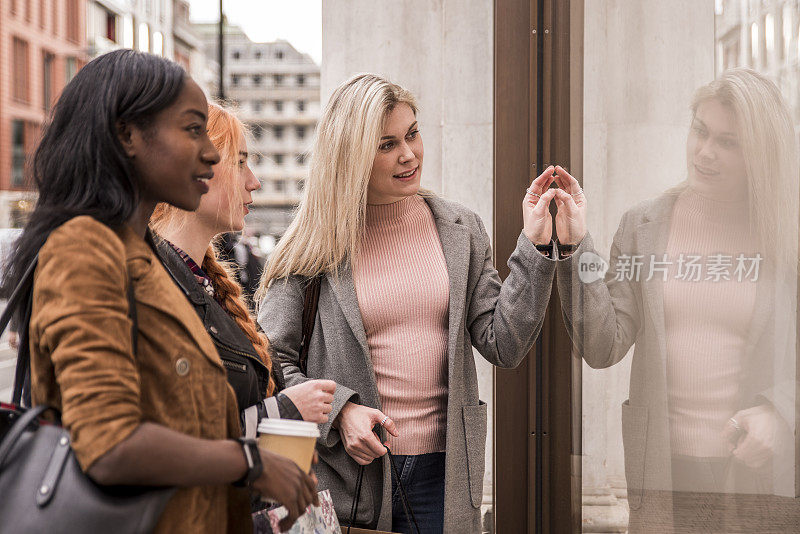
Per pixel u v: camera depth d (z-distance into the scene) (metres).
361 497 2.11
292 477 1.22
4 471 1.10
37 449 1.10
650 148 1.59
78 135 1.20
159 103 1.21
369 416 2.03
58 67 44.50
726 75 1.35
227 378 1.42
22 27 42.22
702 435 1.42
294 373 2.17
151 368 1.17
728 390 1.36
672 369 1.50
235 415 1.31
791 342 1.23
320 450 2.12
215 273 1.81
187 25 68.94
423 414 2.16
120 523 1.06
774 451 1.26
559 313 2.67
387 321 2.19
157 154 1.22
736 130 1.32
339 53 3.56
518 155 2.79
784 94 1.21
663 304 1.52
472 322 2.24
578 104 2.19
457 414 2.14
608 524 1.84
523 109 2.78
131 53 1.25
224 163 1.73
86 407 1.03
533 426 2.74
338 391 2.08
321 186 2.21
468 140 3.53
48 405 1.13
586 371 2.02
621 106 1.75
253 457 1.16
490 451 3.52
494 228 2.81
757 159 1.28
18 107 40.69
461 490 2.13
